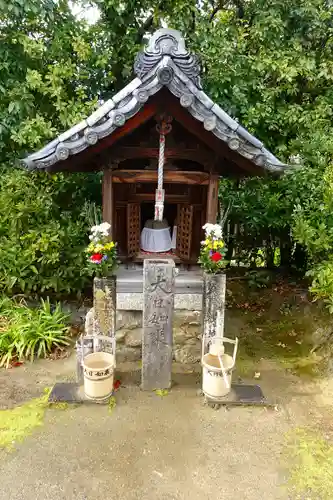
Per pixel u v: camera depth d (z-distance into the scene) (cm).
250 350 454
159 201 356
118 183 395
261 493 265
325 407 353
